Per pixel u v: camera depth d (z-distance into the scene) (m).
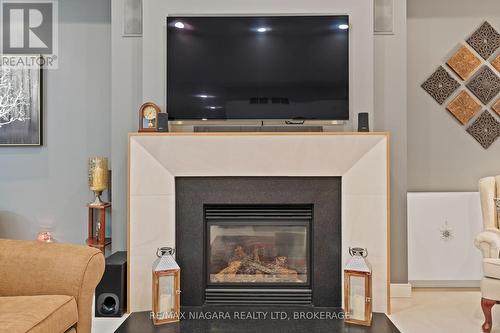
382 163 2.93
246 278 3.14
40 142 3.64
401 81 3.34
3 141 3.64
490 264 2.62
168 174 3.00
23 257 1.99
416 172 3.64
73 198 3.68
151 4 3.21
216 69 3.15
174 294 2.75
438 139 3.63
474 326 2.73
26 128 3.64
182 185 3.05
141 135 2.95
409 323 2.78
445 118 3.66
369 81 3.19
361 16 3.19
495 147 3.64
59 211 3.68
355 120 3.20
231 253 3.19
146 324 2.71
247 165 2.98
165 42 3.22
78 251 2.03
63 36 3.66
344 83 3.13
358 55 3.19
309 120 3.15
